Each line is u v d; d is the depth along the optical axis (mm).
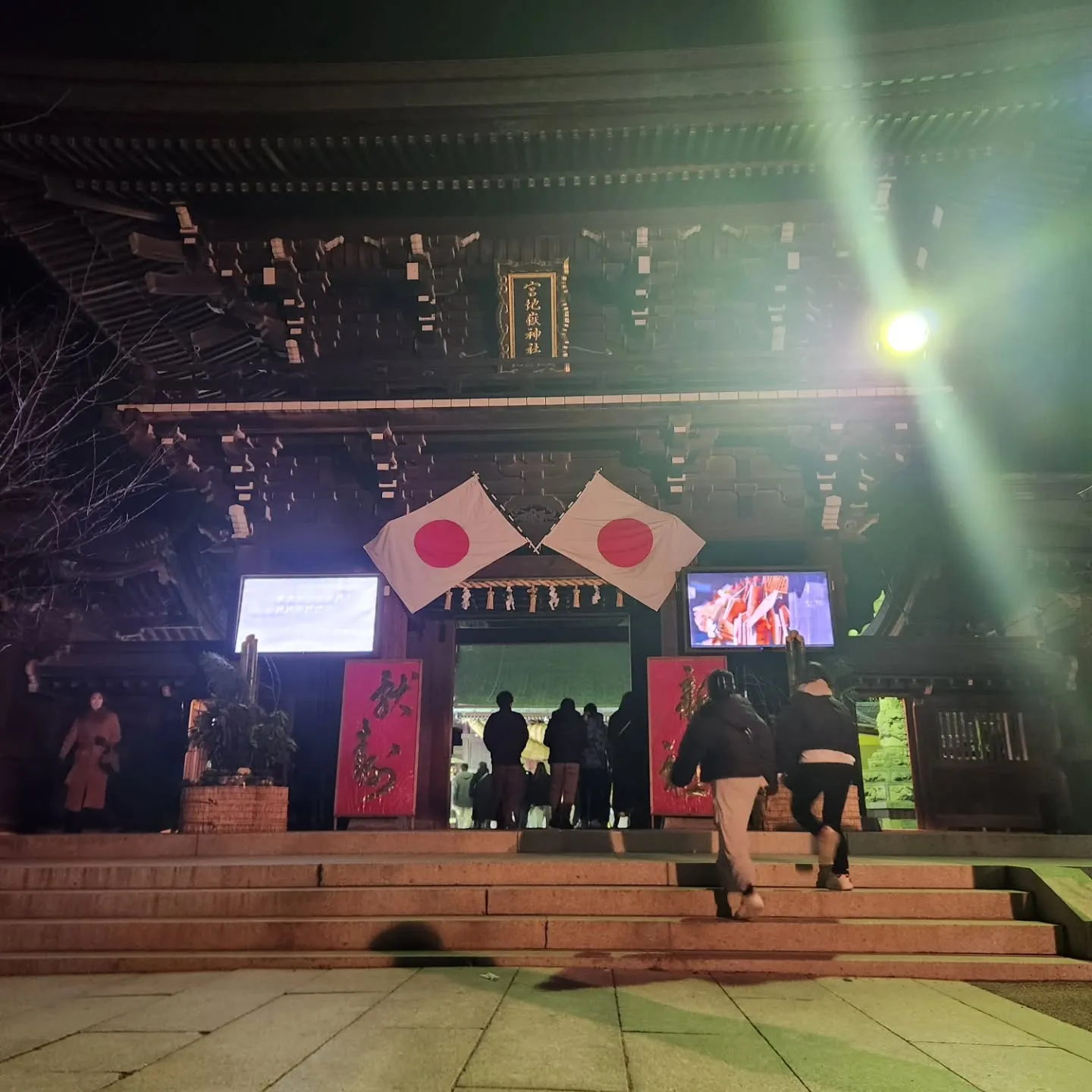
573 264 14633
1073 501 13836
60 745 14570
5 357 18047
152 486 17641
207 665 12797
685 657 13547
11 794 13820
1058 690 13227
